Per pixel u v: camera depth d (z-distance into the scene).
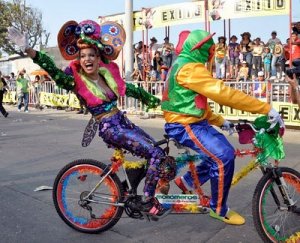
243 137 3.52
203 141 3.44
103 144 8.22
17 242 3.70
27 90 16.88
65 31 3.55
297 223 3.51
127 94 3.93
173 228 3.96
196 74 3.35
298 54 11.30
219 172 3.39
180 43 3.61
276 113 3.28
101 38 3.71
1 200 4.85
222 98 3.27
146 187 3.54
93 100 3.58
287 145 8.05
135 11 14.80
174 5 13.66
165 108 3.62
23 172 6.12
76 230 3.91
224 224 4.02
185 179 3.73
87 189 3.84
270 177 3.37
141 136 3.57
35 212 4.44
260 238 3.67
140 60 16.00
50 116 14.49
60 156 7.21
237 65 13.80
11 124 12.21
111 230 3.94
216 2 12.67
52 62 3.49
